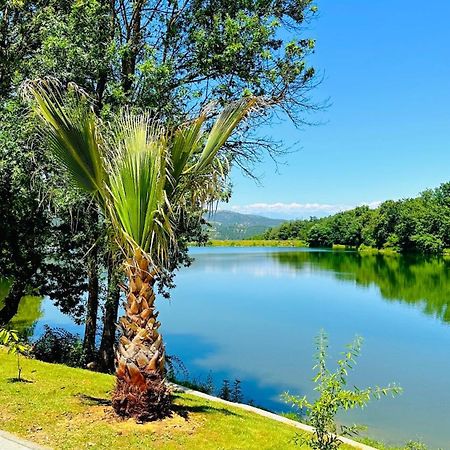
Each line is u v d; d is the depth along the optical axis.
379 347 21.80
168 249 6.43
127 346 6.04
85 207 10.95
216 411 7.16
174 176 6.10
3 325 15.02
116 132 6.04
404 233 97.19
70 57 11.05
